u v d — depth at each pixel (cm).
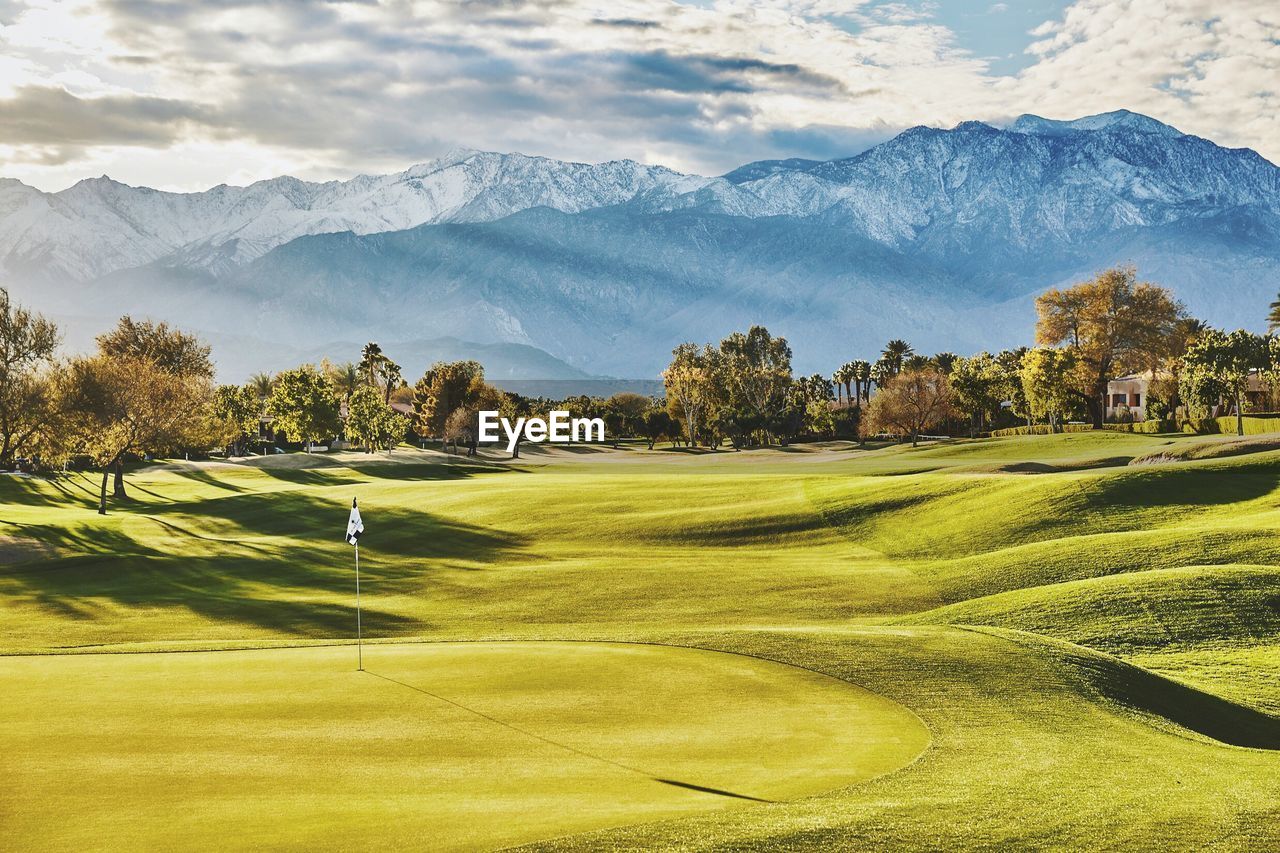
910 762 1557
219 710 1795
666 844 1170
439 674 2098
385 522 6006
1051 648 2381
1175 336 11175
